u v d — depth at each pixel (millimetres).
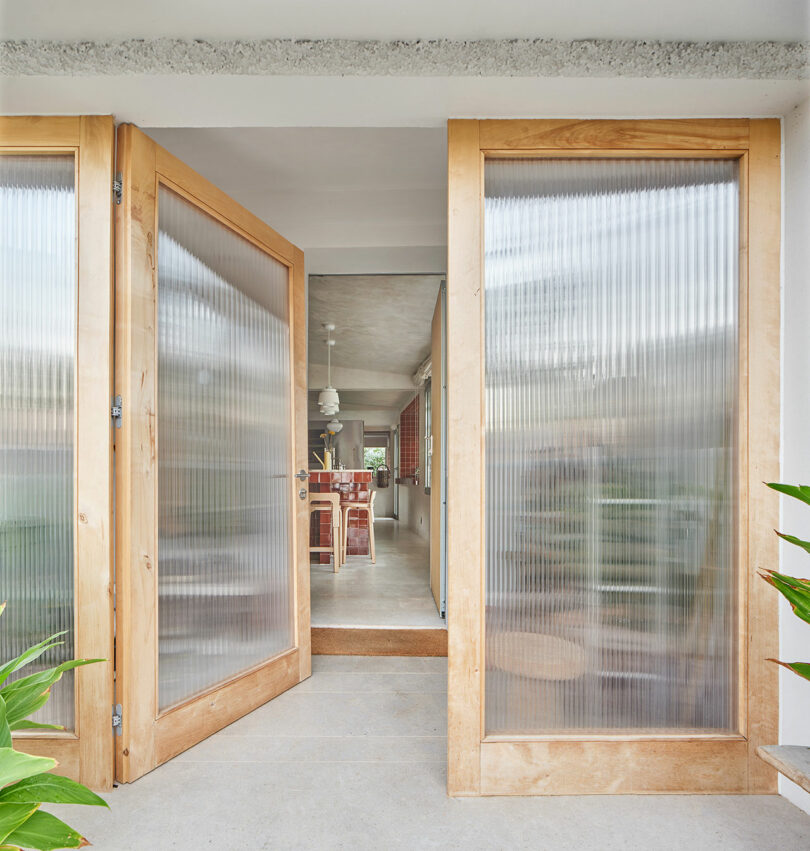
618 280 2018
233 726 2359
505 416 1981
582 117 1996
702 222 2025
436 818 1763
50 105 1935
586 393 2000
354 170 3252
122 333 1961
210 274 2414
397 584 5012
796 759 1443
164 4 1591
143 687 1982
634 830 1711
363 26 1690
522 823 1742
